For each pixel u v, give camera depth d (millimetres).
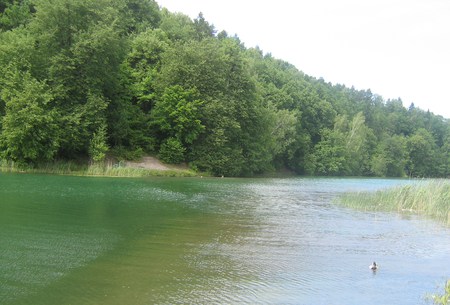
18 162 45156
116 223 19578
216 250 15625
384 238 19469
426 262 15328
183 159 61969
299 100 109688
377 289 11930
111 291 10812
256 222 21953
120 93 57906
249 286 11711
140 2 91562
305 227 21250
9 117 42781
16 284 11023
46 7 48500
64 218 19891
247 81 69312
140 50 66562
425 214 28547
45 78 47844
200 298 10594
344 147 109000
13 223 18094
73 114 47969
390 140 126375
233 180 57031
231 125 64438
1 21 65062
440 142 157500
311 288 11789
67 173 47250
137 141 60031
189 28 93125
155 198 29344
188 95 61469
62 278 11633
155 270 12781
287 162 101375
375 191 36969
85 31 49844
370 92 180625
